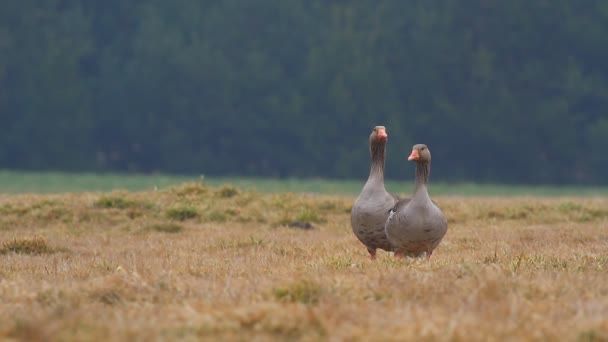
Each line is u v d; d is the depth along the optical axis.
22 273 12.80
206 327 8.09
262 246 17.05
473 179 85.50
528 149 84.25
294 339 7.96
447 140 85.50
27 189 48.56
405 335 7.71
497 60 88.12
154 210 22.59
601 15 88.12
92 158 88.31
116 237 19.58
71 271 12.95
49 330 7.93
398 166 83.00
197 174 87.44
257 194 24.72
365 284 9.99
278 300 9.34
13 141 85.75
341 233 20.28
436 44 87.56
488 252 15.17
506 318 8.51
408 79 88.19
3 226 21.05
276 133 87.88
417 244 13.21
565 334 7.96
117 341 7.68
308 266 12.55
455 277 10.45
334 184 57.22
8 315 8.80
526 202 25.58
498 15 88.19
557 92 86.06
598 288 10.01
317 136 86.00
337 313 8.50
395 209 13.45
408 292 9.69
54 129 85.50
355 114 85.44
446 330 7.87
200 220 22.12
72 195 24.19
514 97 84.94
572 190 65.12
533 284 10.00
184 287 10.16
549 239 18.08
